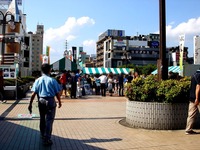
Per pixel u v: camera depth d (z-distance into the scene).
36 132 8.59
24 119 10.88
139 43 165.50
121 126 9.67
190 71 25.25
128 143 7.31
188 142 7.37
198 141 7.48
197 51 70.62
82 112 13.28
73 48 53.53
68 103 17.69
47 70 7.41
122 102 18.66
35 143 7.27
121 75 25.08
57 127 9.42
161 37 10.17
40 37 152.00
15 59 23.23
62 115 12.19
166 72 10.17
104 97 23.36
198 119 9.22
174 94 8.89
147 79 9.88
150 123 9.11
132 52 163.12
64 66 25.62
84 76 29.84
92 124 10.05
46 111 7.15
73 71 23.38
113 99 21.17
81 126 9.65
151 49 165.62
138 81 9.81
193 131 8.51
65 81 22.38
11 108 14.41
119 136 8.12
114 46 161.00
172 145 7.06
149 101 9.38
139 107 9.36
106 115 12.31
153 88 9.32
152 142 7.39
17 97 20.39
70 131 8.79
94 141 7.52
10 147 6.88
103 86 24.41
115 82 28.08
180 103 9.09
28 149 6.70
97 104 17.20
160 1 10.16
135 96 9.65
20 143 7.27
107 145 7.10
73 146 7.00
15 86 19.81
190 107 8.38
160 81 9.75
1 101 17.80
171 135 8.25
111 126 9.67
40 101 7.12
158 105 9.03
